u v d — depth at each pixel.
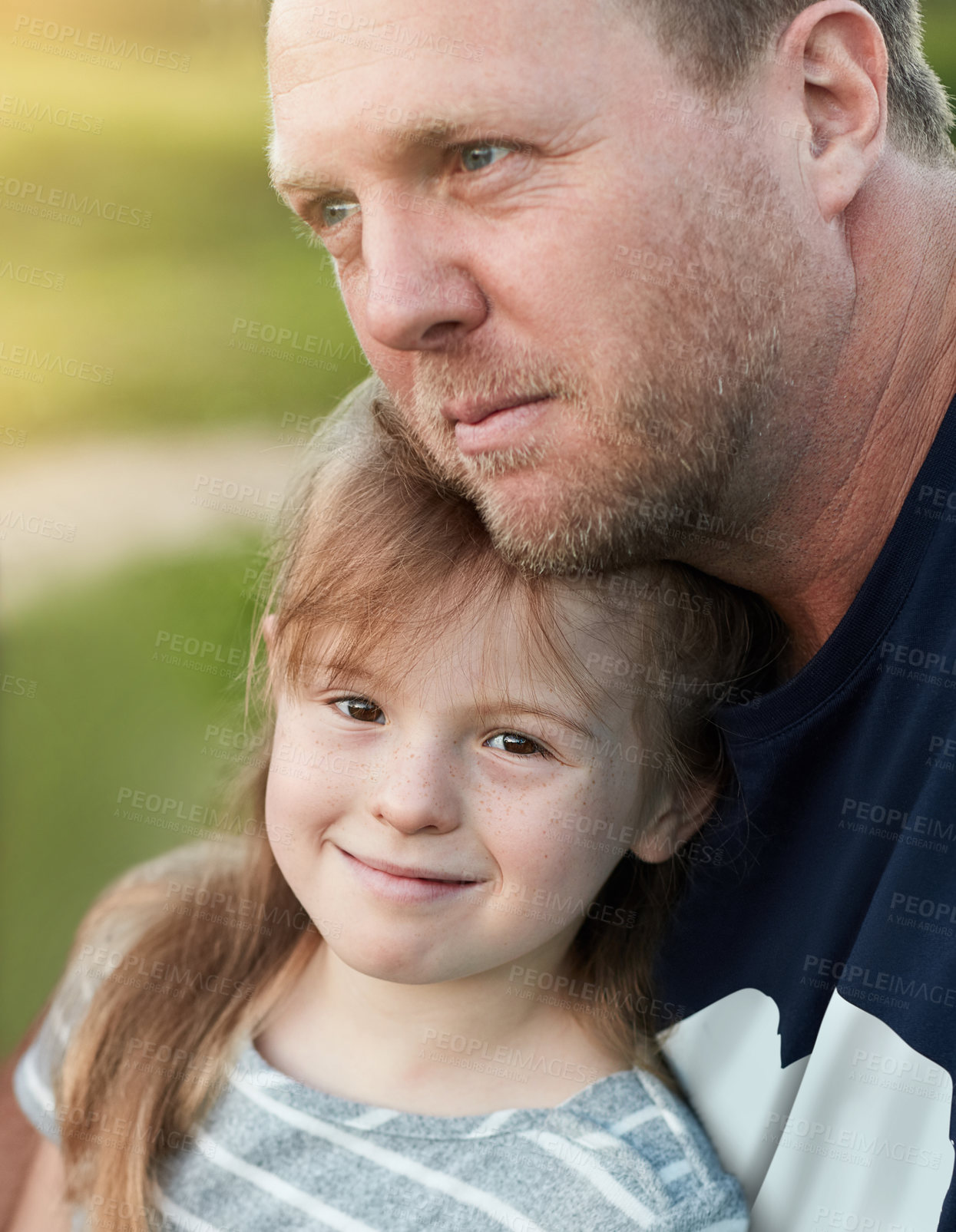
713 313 0.93
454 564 1.11
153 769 2.87
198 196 4.19
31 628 2.96
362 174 0.91
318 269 3.90
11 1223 1.41
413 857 1.11
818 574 1.08
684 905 1.20
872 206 1.01
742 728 1.09
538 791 1.11
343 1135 1.20
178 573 3.04
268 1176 1.21
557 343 0.91
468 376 0.94
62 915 2.73
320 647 1.14
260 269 3.89
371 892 1.13
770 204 0.94
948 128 1.10
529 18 0.86
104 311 3.67
